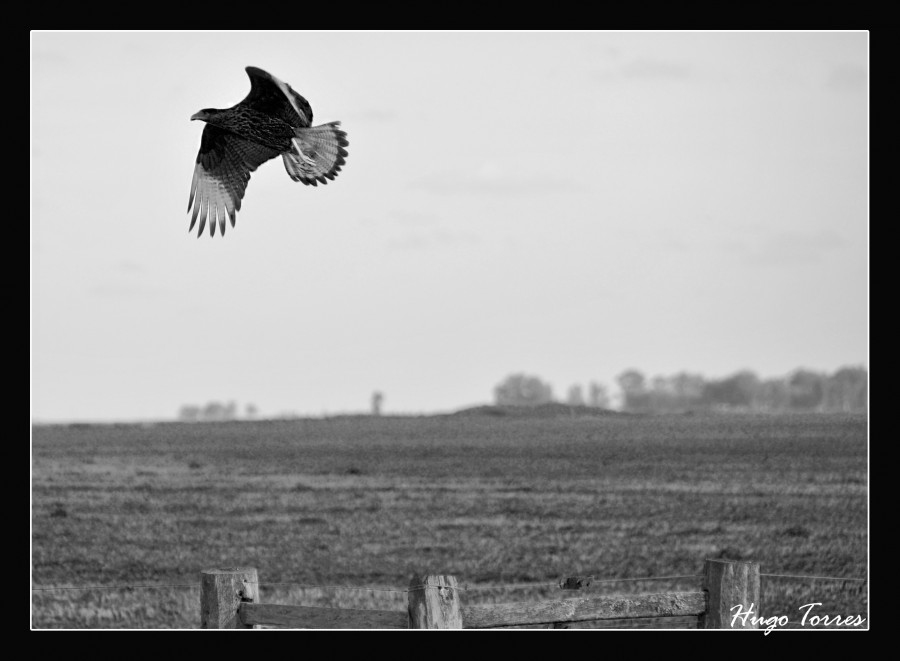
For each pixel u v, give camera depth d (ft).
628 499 187.42
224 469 260.83
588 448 299.58
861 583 98.48
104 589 106.93
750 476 223.10
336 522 162.81
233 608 48.08
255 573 48.88
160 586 106.52
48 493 203.62
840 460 252.01
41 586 115.03
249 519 168.66
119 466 269.85
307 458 287.28
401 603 98.32
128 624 94.58
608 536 143.95
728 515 165.17
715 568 49.60
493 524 156.87
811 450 274.77
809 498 187.73
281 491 210.79
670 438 322.14
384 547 138.10
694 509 173.17
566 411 416.87
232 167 52.75
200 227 52.54
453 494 197.98
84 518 170.50
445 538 144.15
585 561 125.90
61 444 334.65
